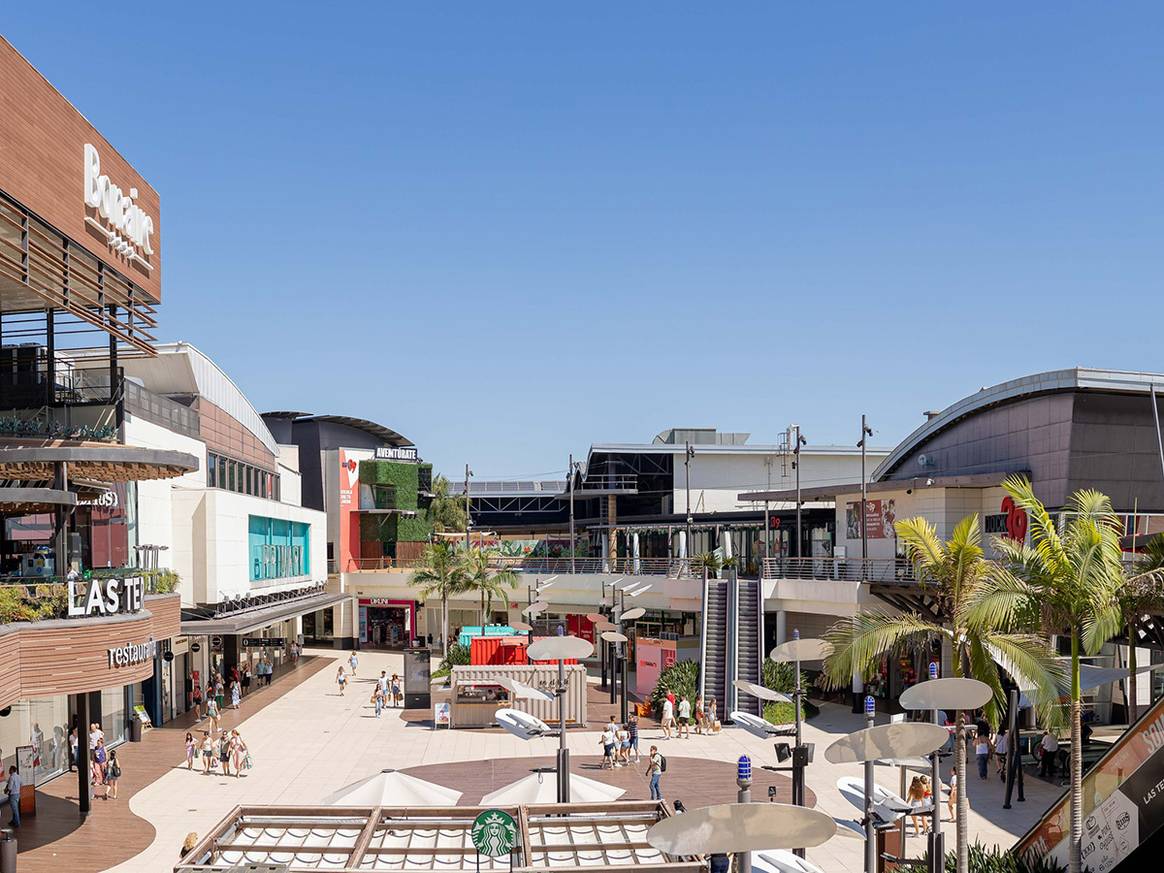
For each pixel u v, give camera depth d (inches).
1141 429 1704.0
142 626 1090.7
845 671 864.3
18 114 1067.9
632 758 1440.7
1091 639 738.8
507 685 1201.4
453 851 696.4
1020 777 1164.5
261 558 2214.6
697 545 2866.6
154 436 1635.1
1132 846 706.2
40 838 1067.9
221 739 1402.6
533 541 4082.2
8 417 1427.2
